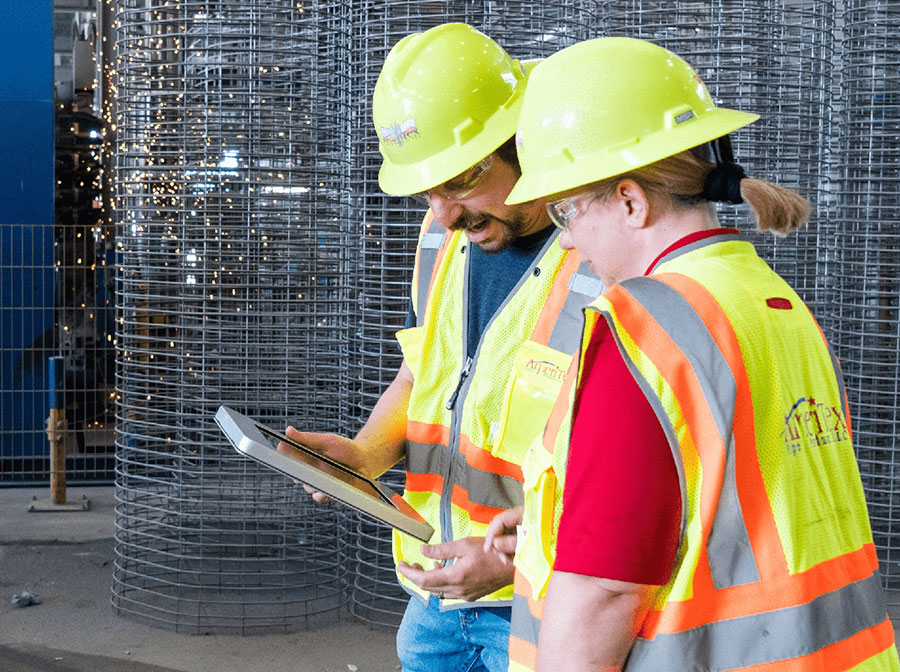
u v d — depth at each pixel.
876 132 5.16
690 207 1.27
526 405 1.88
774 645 1.13
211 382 5.25
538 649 1.19
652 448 1.12
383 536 5.36
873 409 5.40
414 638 2.12
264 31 5.11
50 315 7.50
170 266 5.36
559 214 1.32
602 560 1.11
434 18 4.55
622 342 1.13
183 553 5.18
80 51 7.49
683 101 1.27
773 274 1.30
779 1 4.94
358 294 5.23
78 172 7.59
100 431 7.56
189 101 5.03
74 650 4.44
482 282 2.02
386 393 2.27
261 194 4.84
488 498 1.97
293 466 1.68
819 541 1.18
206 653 4.43
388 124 1.93
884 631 1.27
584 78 1.29
